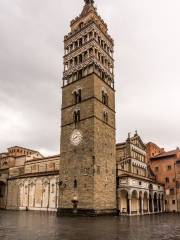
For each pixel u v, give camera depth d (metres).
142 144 84.56
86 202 55.94
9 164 111.44
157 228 35.66
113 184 63.75
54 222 42.12
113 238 25.84
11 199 93.44
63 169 64.19
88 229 33.03
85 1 79.38
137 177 69.25
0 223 40.31
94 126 60.34
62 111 70.50
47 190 79.88
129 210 62.50
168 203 88.44
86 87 65.75
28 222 42.03
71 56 73.88
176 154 91.44
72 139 64.69
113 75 75.88
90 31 70.50
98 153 59.78
